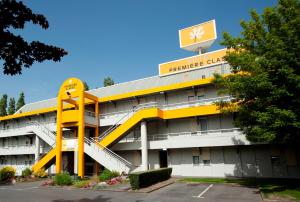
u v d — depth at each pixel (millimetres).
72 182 24000
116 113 33656
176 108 30203
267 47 16250
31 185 25266
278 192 15914
